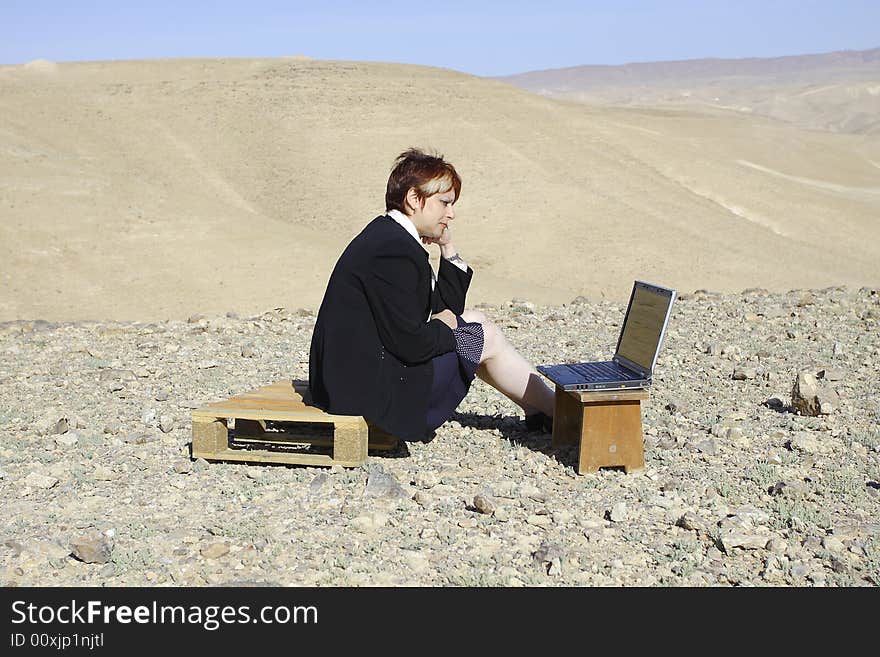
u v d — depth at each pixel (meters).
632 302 5.46
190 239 37.78
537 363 8.29
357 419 5.12
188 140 65.31
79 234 36.97
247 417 5.28
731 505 4.80
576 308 11.51
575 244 46.69
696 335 9.43
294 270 33.62
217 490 5.03
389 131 68.00
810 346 8.71
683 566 4.12
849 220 62.31
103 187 44.78
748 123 107.00
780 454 5.54
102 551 4.20
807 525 4.52
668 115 108.19
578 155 66.06
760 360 8.18
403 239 5.00
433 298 5.51
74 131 62.62
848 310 10.55
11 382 7.71
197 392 7.32
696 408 6.62
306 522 4.59
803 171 86.25
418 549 4.30
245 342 9.44
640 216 52.91
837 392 6.97
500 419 6.33
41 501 4.93
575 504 4.80
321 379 5.29
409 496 4.91
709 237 50.31
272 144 65.25
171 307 29.19
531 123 72.88
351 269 5.06
